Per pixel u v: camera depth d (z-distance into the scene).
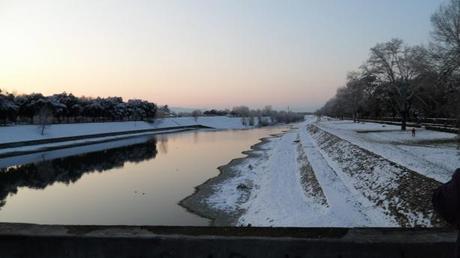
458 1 38.38
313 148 53.09
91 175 46.22
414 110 74.06
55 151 73.19
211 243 3.48
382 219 20.11
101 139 97.00
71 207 30.78
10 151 67.69
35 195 36.06
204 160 55.22
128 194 34.28
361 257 3.40
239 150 67.75
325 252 3.42
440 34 39.06
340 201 23.50
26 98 102.38
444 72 37.56
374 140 44.44
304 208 24.03
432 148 35.09
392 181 23.94
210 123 175.88
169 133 127.06
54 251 3.63
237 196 31.53
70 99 118.12
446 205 2.54
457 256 2.60
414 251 3.37
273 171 39.69
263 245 3.44
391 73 57.56
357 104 89.88
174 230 3.71
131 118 141.62
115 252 3.58
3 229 3.79
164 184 37.94
